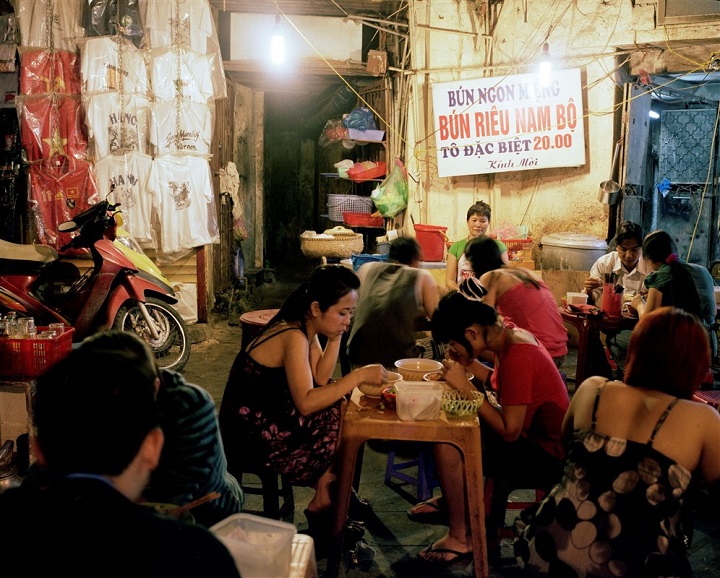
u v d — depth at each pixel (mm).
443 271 6852
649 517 2125
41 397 1346
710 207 9227
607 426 2225
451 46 7449
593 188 7277
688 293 4445
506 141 7277
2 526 1260
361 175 8031
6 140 7473
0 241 5844
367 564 3107
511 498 3904
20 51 6820
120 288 5797
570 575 2189
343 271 2908
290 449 2920
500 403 2977
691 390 2209
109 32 6812
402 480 3889
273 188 13078
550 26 7180
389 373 3156
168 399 1910
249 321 4371
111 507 1262
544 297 4023
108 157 6895
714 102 8977
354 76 8234
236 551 1562
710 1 6703
